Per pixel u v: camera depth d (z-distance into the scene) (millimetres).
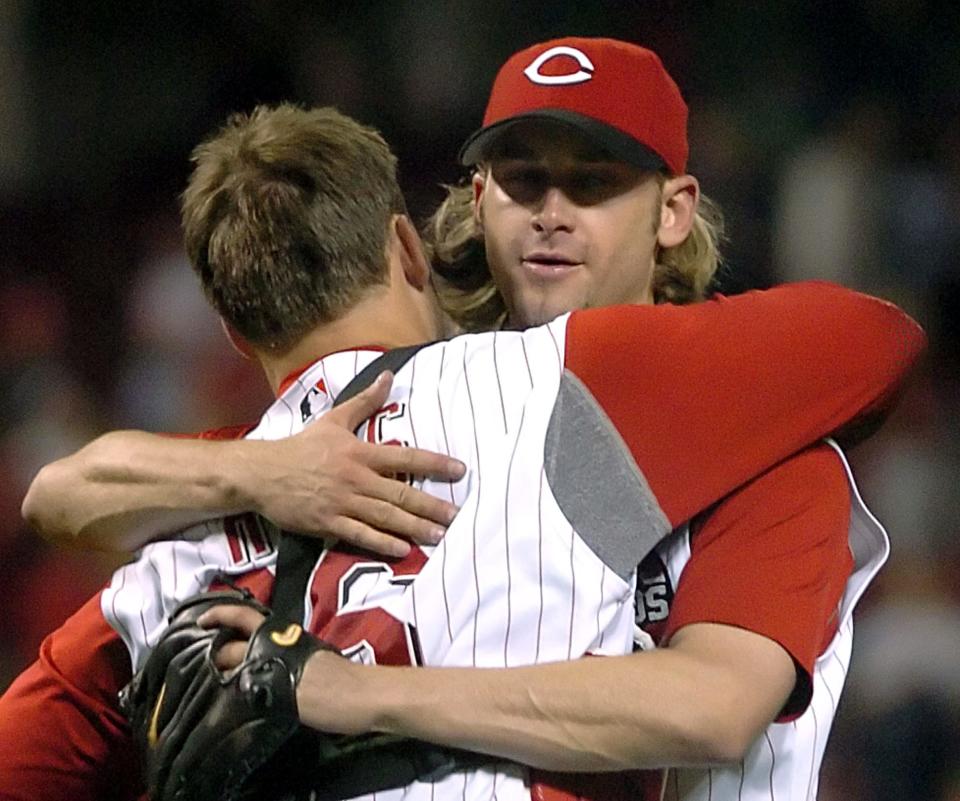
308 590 7445
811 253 30406
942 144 32000
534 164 8961
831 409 7664
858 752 21500
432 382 7684
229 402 25297
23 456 24453
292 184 7891
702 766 7008
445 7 33562
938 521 24391
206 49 33188
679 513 7363
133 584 7844
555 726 6898
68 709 8250
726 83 33344
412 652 7176
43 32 33031
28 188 31719
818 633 7320
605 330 7574
